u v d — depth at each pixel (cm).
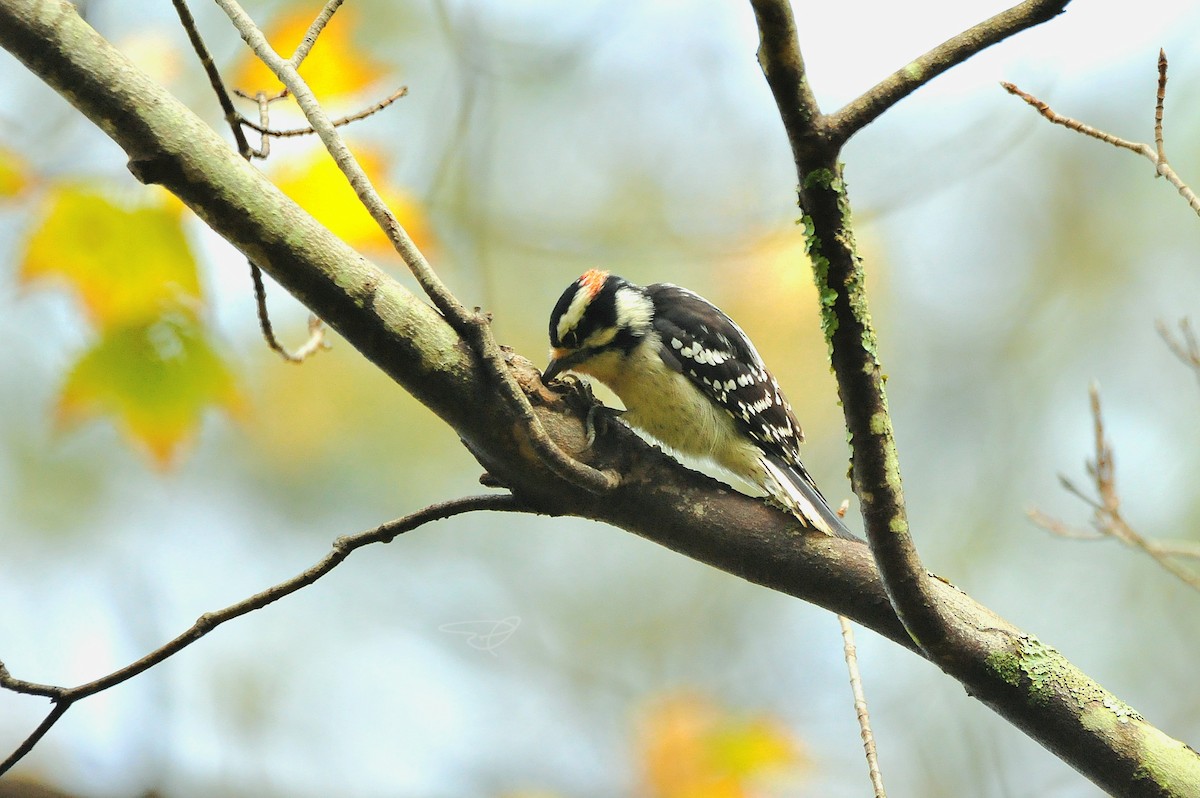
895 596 504
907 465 1563
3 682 522
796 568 563
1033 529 1504
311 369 1197
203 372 687
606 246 1329
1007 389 1575
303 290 521
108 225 645
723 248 1314
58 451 1133
